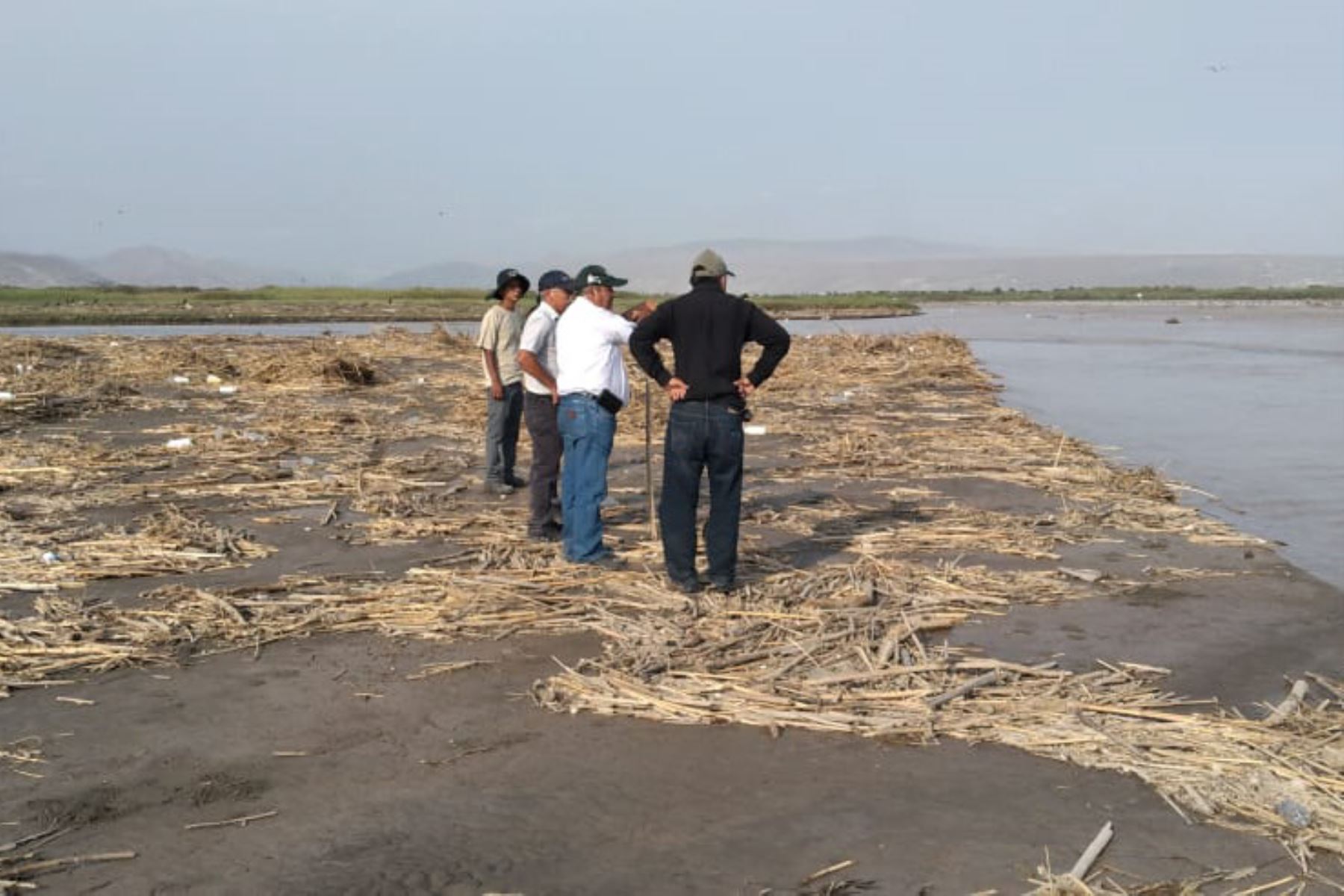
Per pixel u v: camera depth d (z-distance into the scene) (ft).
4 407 52.39
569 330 25.34
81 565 25.27
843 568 24.91
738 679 17.94
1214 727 16.07
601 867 12.48
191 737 16.25
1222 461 42.65
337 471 38.27
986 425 50.62
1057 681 17.94
